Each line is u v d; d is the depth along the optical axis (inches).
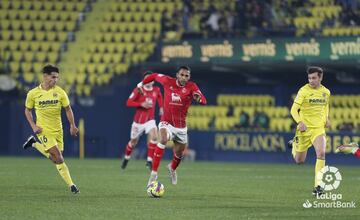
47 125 1412.4
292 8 3154.5
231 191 1546.5
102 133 3056.1
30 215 1117.7
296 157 1493.6
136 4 3400.6
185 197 1403.8
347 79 2952.8
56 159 1423.5
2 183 1668.3
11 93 3137.3
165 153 2950.3
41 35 3351.4
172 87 1491.1
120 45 3272.6
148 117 2121.1
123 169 2220.7
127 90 3061.0
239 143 2874.0
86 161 2699.3
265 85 3186.5
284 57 2721.5
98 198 1364.4
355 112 3004.4
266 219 1094.4
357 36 2600.9
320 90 1429.6
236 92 3218.5
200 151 2935.5
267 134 2832.2
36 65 3253.0
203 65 2859.3
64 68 3225.9
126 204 1269.7
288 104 3105.3
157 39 3235.7
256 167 2485.2
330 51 2647.6
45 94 1403.8
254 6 3149.6
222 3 3228.3
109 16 3378.4
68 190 1513.3
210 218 1098.7
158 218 1094.4
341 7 3105.3
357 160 2694.4
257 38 2768.2
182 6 3341.5
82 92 3120.1
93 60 3253.0
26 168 2207.2
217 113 3139.8
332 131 2736.2
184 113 1504.7
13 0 3442.4
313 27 3102.9
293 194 1489.9
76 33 3353.8
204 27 3193.9
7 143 3117.6
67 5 3452.3
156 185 1396.4
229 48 2810.0
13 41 3314.5
